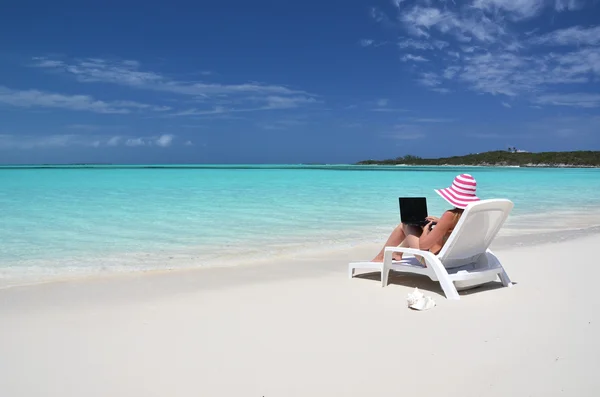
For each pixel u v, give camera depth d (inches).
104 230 356.2
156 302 173.0
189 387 104.3
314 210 487.2
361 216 441.7
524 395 97.8
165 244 305.9
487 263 190.2
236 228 370.6
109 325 146.0
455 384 103.2
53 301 175.5
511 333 134.0
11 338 134.8
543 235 352.5
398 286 195.3
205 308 164.2
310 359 118.3
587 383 102.3
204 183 961.5
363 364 114.7
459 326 141.0
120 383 106.4
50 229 358.6
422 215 199.3
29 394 101.3
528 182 1096.2
